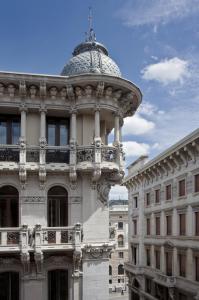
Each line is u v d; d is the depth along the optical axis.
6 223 21.98
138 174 53.16
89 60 24.16
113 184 24.38
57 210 22.72
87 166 21.98
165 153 42.19
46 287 21.66
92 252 22.14
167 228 45.22
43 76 21.88
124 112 25.61
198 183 37.09
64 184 22.80
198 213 37.19
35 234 20.69
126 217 91.06
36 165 21.83
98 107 22.77
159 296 47.09
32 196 22.20
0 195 22.08
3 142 23.00
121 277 88.38
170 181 43.84
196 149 36.66
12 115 23.36
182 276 40.72
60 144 23.62
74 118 22.92
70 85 22.36
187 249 39.25
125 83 22.88
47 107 22.73
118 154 23.23
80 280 22.02
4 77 21.45
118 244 89.81
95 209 22.86
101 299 22.08
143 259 53.16
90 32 26.75
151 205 50.31
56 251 21.33
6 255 21.19
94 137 22.72
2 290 21.42
